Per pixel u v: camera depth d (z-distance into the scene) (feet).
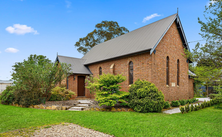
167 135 21.95
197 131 23.99
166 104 44.57
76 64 73.26
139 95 38.65
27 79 45.39
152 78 44.55
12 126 25.09
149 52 45.73
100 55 70.64
